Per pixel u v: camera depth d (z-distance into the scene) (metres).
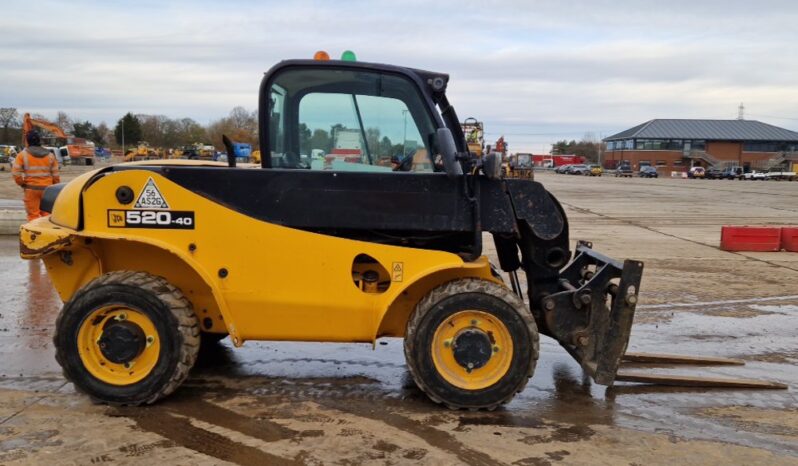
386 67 4.18
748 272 9.49
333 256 4.05
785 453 3.67
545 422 4.01
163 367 3.99
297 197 4.04
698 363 5.29
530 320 4.02
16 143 78.38
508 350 4.04
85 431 3.70
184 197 4.01
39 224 4.22
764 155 93.00
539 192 4.27
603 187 40.97
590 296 4.14
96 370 4.02
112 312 4.01
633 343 5.86
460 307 3.99
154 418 3.91
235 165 4.67
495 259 9.78
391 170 4.27
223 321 4.34
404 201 4.04
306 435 3.72
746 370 5.18
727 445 3.75
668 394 4.59
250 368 4.88
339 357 5.19
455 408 4.09
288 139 4.25
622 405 4.35
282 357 5.16
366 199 4.03
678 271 9.50
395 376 4.77
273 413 4.04
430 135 4.21
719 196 31.47
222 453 3.47
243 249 4.04
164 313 3.97
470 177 4.05
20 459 3.35
